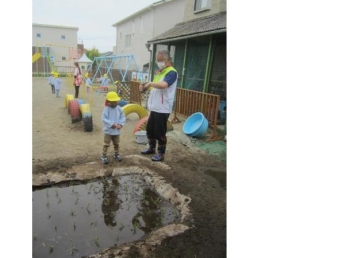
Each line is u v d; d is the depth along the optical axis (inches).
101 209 121.9
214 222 109.8
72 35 1163.9
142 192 138.6
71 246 96.2
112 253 88.9
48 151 180.5
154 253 90.1
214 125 229.5
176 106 294.8
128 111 280.8
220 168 169.8
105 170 154.7
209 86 283.4
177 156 187.2
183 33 307.1
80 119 262.7
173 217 118.0
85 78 657.0
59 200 127.3
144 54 741.3
